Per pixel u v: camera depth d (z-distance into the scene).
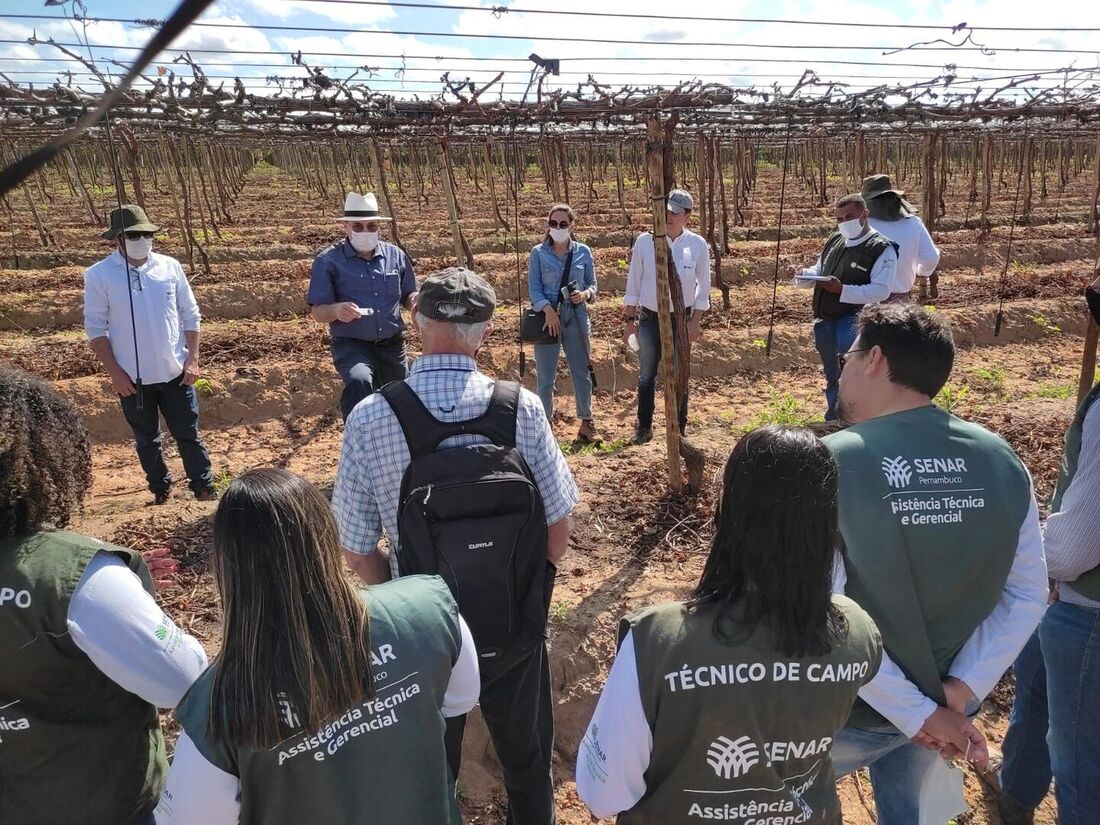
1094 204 17.55
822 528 1.56
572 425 8.55
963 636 2.13
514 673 2.53
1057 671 2.46
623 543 4.93
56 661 1.72
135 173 11.84
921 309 2.24
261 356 9.54
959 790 2.37
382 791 1.61
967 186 30.77
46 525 1.81
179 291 5.79
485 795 3.55
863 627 1.70
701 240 6.62
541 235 18.31
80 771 1.82
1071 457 2.53
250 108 6.10
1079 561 2.26
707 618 1.61
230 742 1.50
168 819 1.55
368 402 2.40
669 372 5.14
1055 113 7.69
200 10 0.45
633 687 1.60
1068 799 2.47
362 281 5.50
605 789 1.68
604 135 13.09
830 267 6.47
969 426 2.19
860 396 2.30
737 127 11.70
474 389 2.45
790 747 1.62
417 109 6.03
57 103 5.81
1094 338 4.80
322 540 1.58
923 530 2.05
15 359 9.09
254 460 7.53
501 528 2.29
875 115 7.47
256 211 24.25
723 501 1.64
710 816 1.65
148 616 1.78
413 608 1.73
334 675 1.53
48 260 15.35
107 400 8.23
